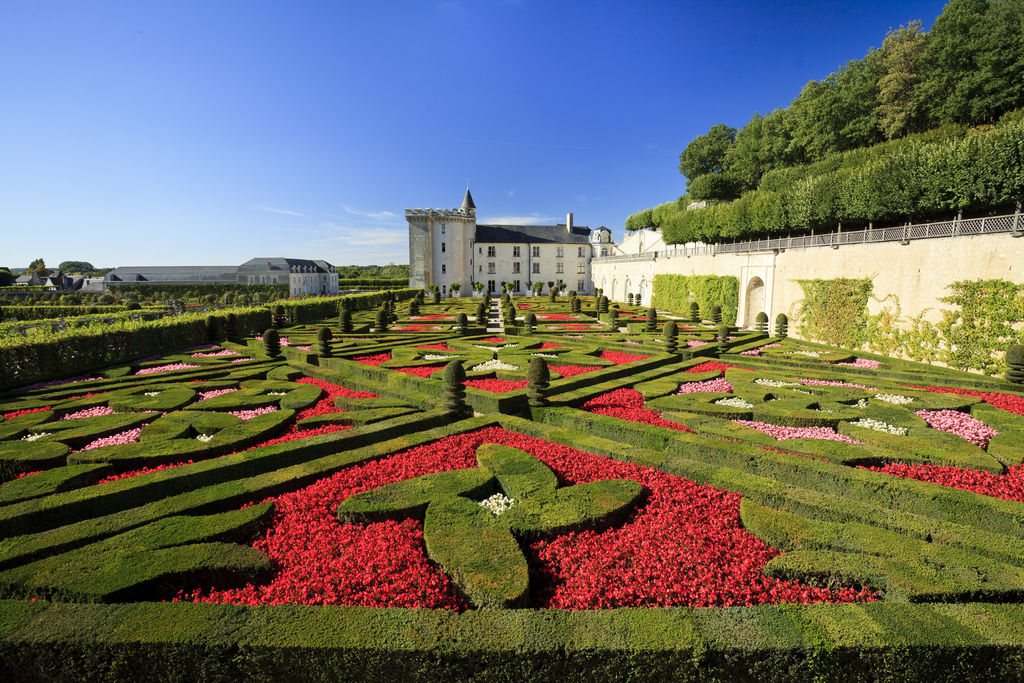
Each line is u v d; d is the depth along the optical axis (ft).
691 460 28.78
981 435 34.27
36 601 15.65
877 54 139.64
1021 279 57.88
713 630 14.74
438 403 40.04
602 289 241.55
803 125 154.71
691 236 150.30
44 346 53.88
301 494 24.57
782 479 27.99
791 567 18.40
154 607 15.38
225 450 31.04
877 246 77.61
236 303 216.33
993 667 14.23
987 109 106.93
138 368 60.34
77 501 22.61
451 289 245.45
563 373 52.70
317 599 16.92
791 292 97.86
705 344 70.18
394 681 14.11
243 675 14.07
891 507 24.85
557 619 15.24
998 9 104.37
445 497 23.68
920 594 16.76
